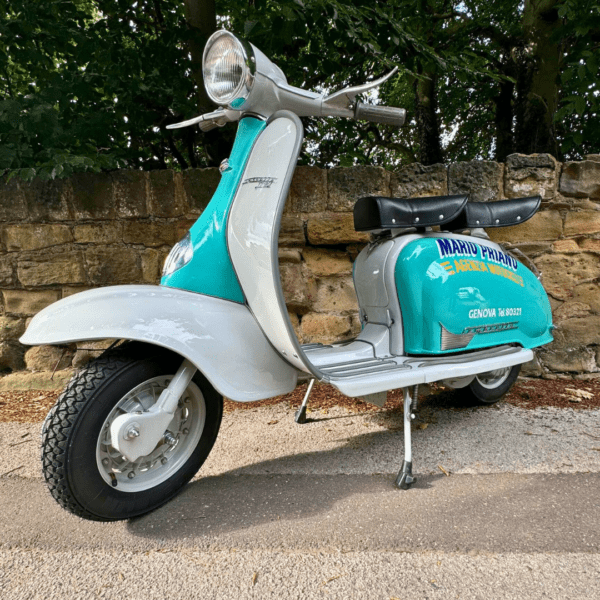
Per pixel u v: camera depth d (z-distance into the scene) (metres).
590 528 1.65
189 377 1.79
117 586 1.42
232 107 1.86
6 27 3.60
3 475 2.20
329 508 1.84
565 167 3.47
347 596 1.35
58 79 3.70
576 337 3.49
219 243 1.88
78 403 1.60
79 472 1.58
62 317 1.59
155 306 1.69
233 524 1.75
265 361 1.90
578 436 2.46
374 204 2.26
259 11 4.09
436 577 1.42
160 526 1.74
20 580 1.46
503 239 3.53
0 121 3.40
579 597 1.32
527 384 3.38
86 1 4.44
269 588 1.40
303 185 3.45
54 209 3.44
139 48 4.08
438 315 2.27
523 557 1.50
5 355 3.55
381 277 2.38
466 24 6.40
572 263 3.49
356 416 2.89
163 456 1.91
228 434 2.65
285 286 3.50
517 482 2.00
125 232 3.48
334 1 3.17
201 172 3.43
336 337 3.54
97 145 3.85
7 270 3.51
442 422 2.74
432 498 1.89
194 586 1.42
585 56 4.01
